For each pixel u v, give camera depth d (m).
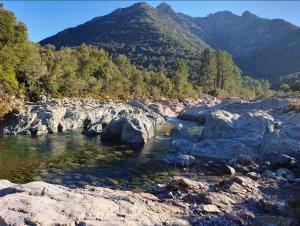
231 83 139.62
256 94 141.12
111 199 13.26
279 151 30.27
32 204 10.74
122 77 97.56
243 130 34.03
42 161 27.25
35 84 60.56
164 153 32.66
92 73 88.19
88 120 50.94
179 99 103.38
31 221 9.72
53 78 63.41
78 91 73.56
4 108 44.88
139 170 25.67
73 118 48.41
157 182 22.33
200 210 14.37
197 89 122.81
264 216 13.90
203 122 64.56
